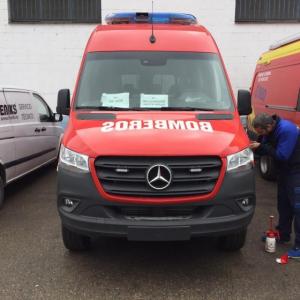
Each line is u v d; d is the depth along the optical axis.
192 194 4.04
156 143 4.09
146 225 3.98
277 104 8.04
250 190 4.25
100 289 4.17
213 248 5.16
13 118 7.20
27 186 8.19
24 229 5.83
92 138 4.25
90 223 4.07
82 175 4.09
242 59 12.70
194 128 4.43
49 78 13.00
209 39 5.73
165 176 3.98
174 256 4.93
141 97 5.11
